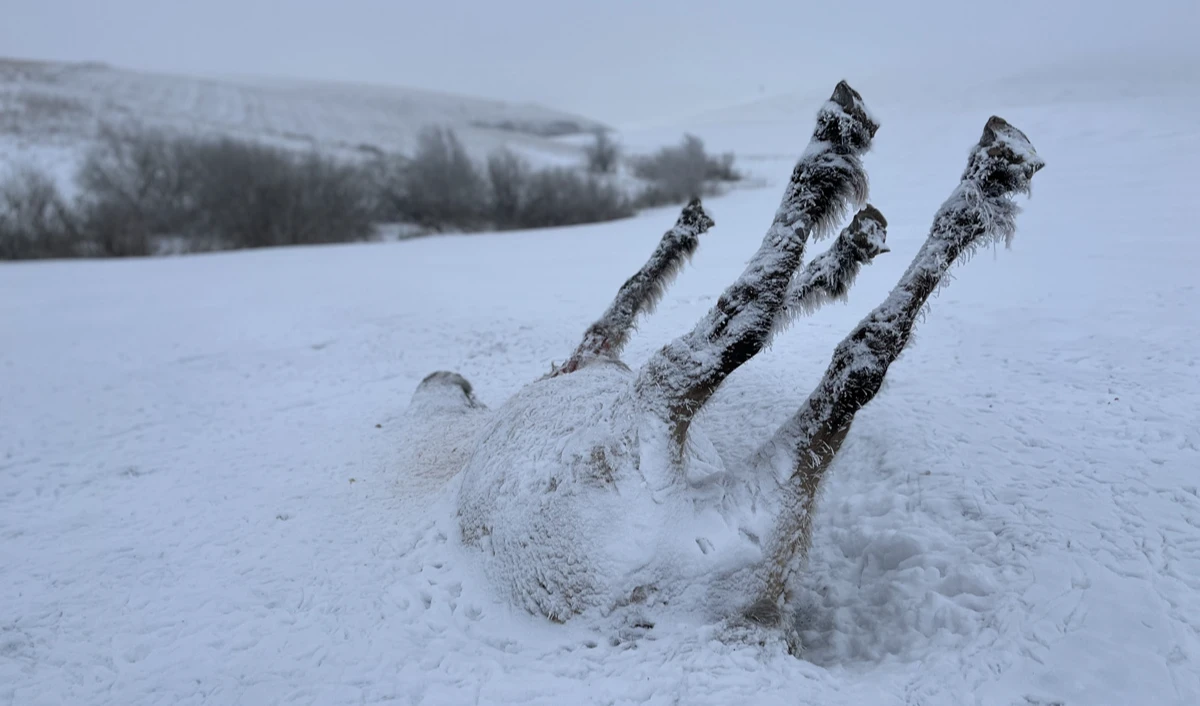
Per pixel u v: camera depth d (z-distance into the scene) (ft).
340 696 11.23
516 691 10.93
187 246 106.83
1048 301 29.27
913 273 11.75
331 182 113.39
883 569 14.62
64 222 101.76
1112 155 76.48
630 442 12.37
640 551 11.83
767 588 11.94
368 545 15.33
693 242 18.04
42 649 13.29
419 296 46.52
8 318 49.90
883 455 17.53
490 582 13.26
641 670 11.04
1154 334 24.40
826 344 27.09
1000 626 12.03
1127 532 13.85
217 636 13.16
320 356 35.04
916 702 10.58
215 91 255.70
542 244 78.95
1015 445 17.48
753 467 12.40
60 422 28.63
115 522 18.83
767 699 10.41
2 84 214.69
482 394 27.48
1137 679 10.68
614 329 18.16
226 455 23.31
